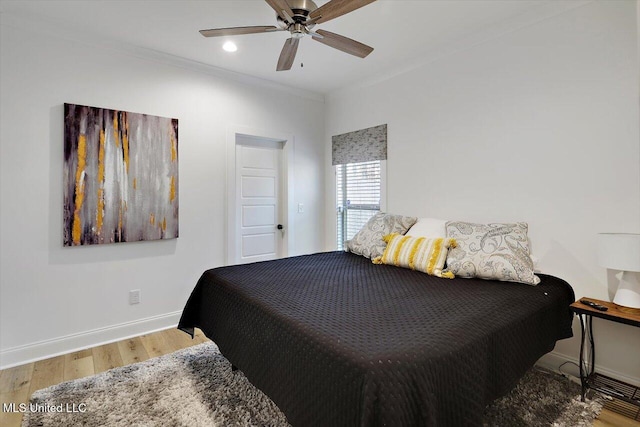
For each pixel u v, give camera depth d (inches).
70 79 102.7
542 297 72.9
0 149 92.9
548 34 92.4
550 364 92.5
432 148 122.8
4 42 93.0
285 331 56.6
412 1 88.8
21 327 96.2
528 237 97.0
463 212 113.5
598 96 83.8
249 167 149.6
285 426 67.4
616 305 74.9
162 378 85.8
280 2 70.8
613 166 81.8
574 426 67.5
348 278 86.0
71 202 102.8
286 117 156.6
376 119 144.2
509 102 101.0
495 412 71.5
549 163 92.7
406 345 46.6
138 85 115.3
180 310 126.2
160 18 96.2
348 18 97.1
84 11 92.3
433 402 42.5
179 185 125.0
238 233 145.2
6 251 94.0
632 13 78.7
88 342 106.7
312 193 167.5
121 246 113.3
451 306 63.7
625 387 78.4
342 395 44.1
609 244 72.8
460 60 113.4
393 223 118.1
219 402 75.4
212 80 132.8
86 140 104.9
